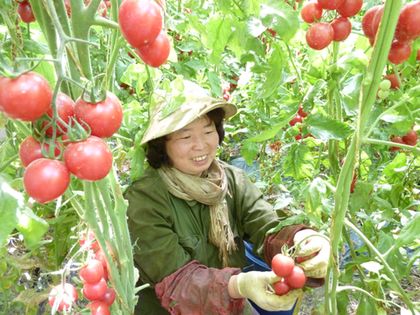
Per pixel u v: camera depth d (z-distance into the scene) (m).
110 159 0.56
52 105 0.52
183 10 1.44
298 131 1.39
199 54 1.79
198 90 1.33
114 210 0.84
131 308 0.90
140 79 1.23
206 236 1.44
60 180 0.54
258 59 1.09
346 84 1.08
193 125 1.31
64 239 1.40
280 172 1.78
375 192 1.33
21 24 0.95
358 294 1.36
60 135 0.58
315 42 0.87
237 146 2.82
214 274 1.21
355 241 1.69
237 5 0.89
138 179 1.38
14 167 1.17
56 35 0.62
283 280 1.11
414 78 1.32
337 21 0.88
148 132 1.25
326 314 1.00
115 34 0.70
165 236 1.29
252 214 1.49
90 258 0.87
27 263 1.26
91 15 0.60
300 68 1.30
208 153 1.36
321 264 1.17
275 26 0.78
